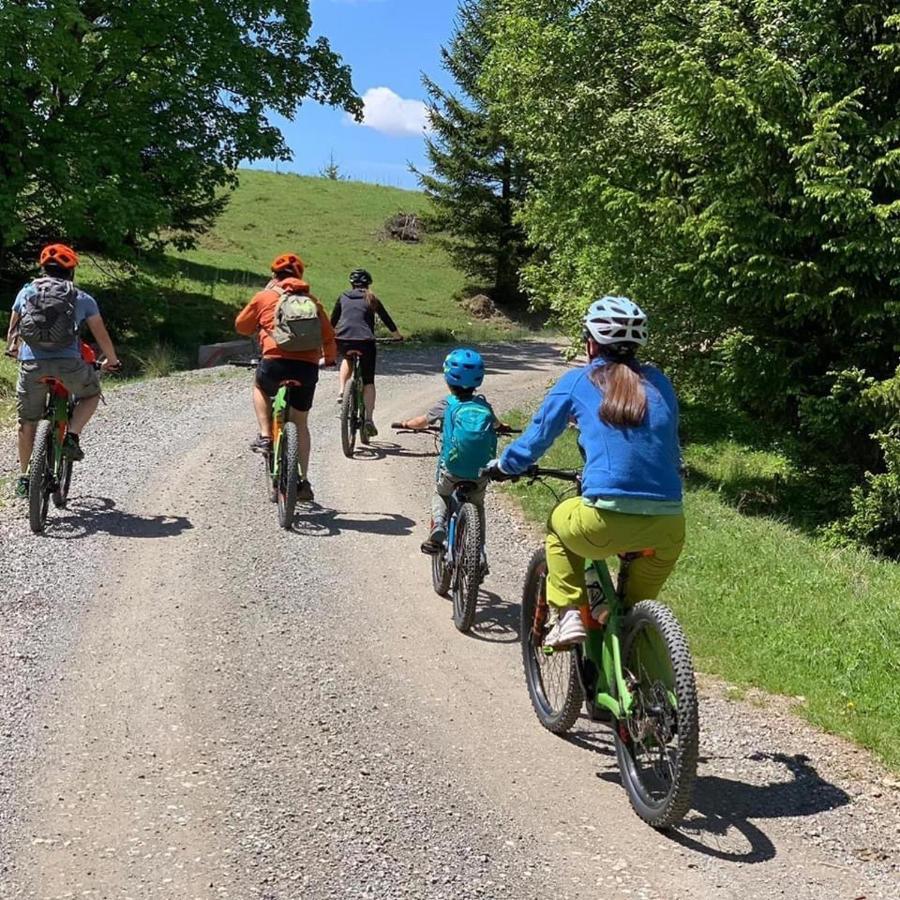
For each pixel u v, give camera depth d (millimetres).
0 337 20859
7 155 20875
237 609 6543
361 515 9031
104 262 28906
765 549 8930
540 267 18875
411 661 5922
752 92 10305
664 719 4098
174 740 4758
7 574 6867
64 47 19812
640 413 4316
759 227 10367
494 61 19312
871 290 10422
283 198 49531
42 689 5219
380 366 21344
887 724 5410
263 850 3871
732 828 4258
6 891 3551
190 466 10320
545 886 3746
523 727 5160
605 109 15812
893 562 9742
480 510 6797
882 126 10297
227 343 22859
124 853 3816
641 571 4488
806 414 10617
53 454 7977
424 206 51688
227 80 23000
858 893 3818
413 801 4320
